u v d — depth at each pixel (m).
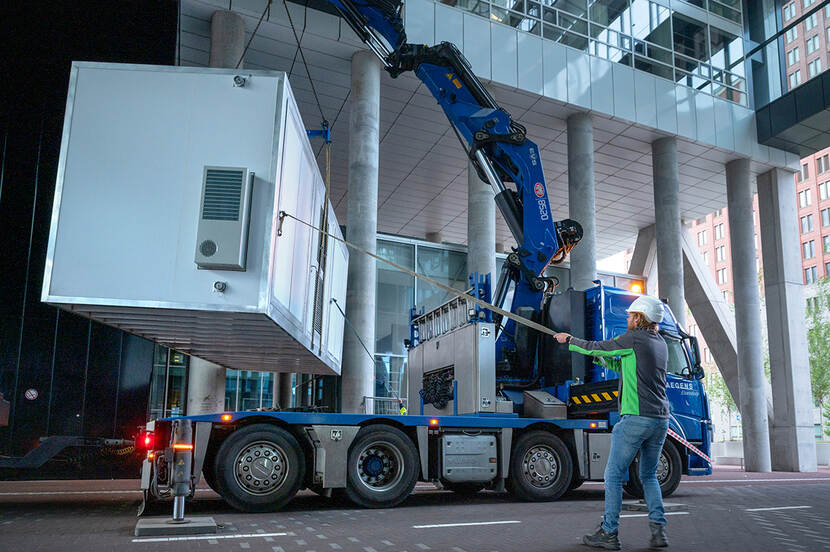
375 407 20.91
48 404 15.45
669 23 23.72
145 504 7.16
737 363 26.41
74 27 16.78
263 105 6.83
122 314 6.88
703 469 10.43
